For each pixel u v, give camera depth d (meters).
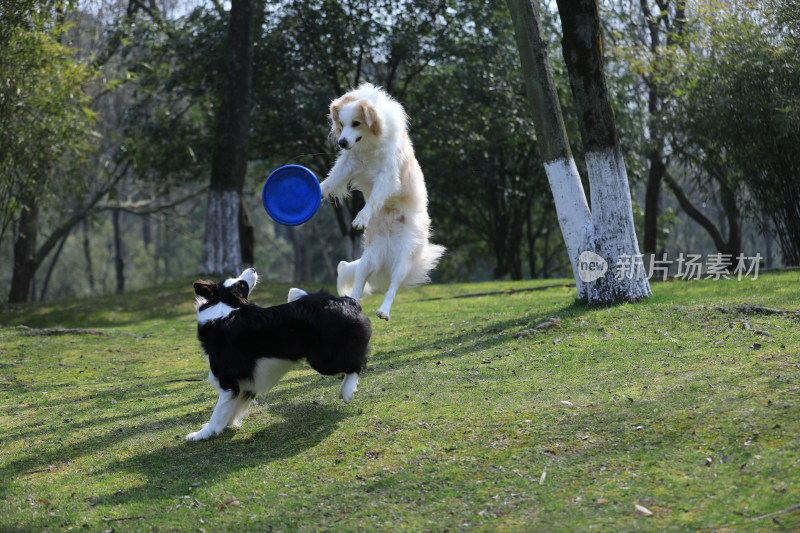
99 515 4.21
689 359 6.04
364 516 3.93
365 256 6.04
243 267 16.86
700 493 3.65
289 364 5.25
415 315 10.38
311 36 17.12
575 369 6.20
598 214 8.48
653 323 7.43
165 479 4.69
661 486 3.79
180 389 7.00
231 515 4.11
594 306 8.52
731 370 5.45
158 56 18.20
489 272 31.73
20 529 4.07
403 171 5.81
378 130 5.56
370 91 5.82
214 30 17.00
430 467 4.42
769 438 4.08
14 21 11.88
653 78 14.86
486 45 17.02
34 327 12.69
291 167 5.89
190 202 37.03
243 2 15.27
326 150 19.25
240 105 15.42
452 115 17.69
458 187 21.27
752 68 12.07
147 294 14.96
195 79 17.34
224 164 15.43
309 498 4.22
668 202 30.67
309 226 38.56
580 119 8.38
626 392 5.30
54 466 5.05
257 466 4.76
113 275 42.19
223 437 5.33
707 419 4.47
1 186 13.05
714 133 12.91
